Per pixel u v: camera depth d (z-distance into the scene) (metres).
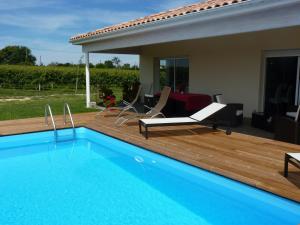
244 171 4.80
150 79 16.81
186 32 8.02
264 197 4.25
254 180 4.42
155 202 4.67
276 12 5.93
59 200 4.76
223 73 12.24
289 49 9.96
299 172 4.72
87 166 6.43
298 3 5.54
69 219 4.16
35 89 27.88
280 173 4.70
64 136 8.87
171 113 11.16
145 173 5.97
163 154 6.07
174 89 15.30
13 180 5.62
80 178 5.71
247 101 11.41
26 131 8.30
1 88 27.34
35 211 4.39
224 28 6.98
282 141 6.91
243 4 6.19
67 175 5.88
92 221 4.11
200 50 13.20
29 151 7.66
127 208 4.48
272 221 4.09
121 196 4.89
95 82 29.86
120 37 10.95
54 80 28.44
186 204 4.59
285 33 9.88
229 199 4.73
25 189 5.20
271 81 10.72
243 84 11.48
